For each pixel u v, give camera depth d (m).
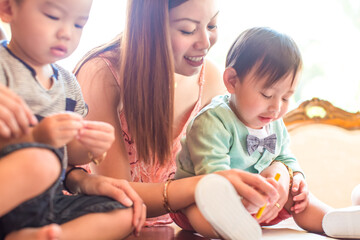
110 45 1.62
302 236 1.38
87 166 1.64
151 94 1.44
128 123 1.50
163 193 1.29
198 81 1.72
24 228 0.93
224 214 1.02
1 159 0.86
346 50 3.79
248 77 1.42
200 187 1.01
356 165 2.22
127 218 1.09
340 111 2.28
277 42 1.42
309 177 2.21
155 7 1.38
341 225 1.33
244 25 3.25
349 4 3.71
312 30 3.70
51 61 1.08
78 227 1.00
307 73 3.85
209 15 1.39
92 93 1.52
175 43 1.41
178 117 1.70
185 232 1.49
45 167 0.88
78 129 0.97
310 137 2.26
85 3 1.04
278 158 1.61
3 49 1.05
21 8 1.02
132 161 1.63
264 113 1.43
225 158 1.40
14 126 0.88
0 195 0.84
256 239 1.11
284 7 3.46
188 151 1.49
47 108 1.09
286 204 1.51
